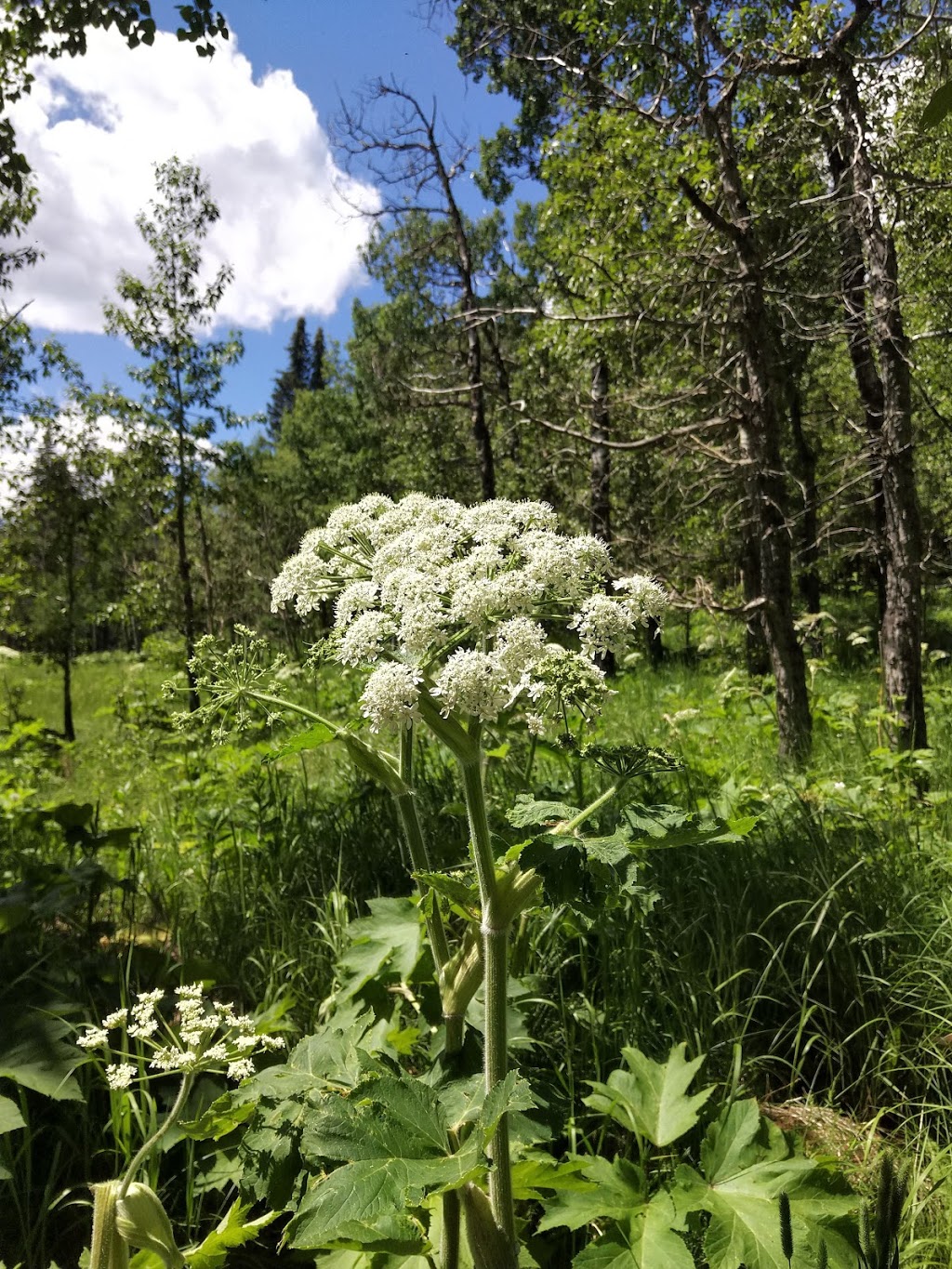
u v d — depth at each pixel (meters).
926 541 8.20
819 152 8.11
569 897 1.57
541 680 1.76
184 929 3.82
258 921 3.90
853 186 6.93
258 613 25.50
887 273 6.66
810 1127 2.74
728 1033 2.97
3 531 15.07
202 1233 2.29
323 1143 1.54
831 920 3.36
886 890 3.68
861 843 4.06
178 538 14.77
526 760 4.36
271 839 4.67
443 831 4.30
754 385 7.85
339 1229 1.53
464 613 1.86
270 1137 1.93
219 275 13.94
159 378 13.78
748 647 13.53
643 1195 2.07
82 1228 2.34
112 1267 1.59
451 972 2.20
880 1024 3.08
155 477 14.24
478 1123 1.54
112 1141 2.54
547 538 2.02
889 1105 2.86
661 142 7.21
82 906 3.83
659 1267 1.87
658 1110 2.31
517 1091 1.46
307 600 2.33
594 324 8.57
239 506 15.34
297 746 2.26
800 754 7.41
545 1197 2.07
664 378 9.18
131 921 3.82
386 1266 1.96
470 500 19.77
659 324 7.96
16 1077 2.27
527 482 16.91
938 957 3.22
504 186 17.34
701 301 8.35
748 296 7.71
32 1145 2.52
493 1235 1.68
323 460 32.72
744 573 13.93
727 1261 1.88
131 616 15.27
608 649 1.92
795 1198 1.99
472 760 1.80
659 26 7.20
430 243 14.95
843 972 3.20
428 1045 2.64
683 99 7.88
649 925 3.24
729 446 8.71
